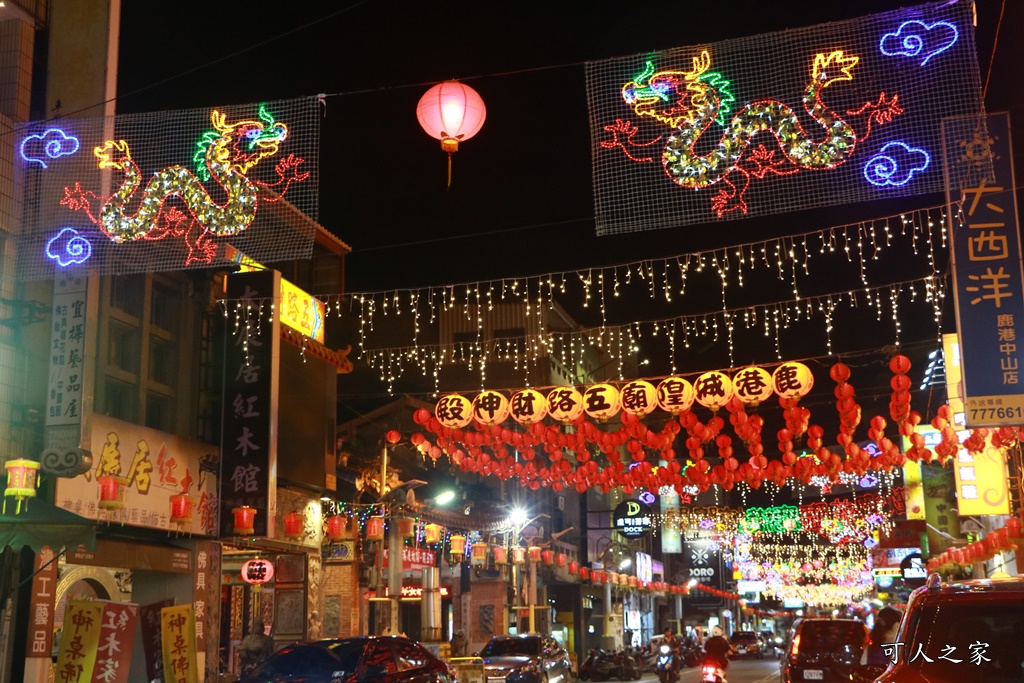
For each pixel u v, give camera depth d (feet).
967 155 26.78
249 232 37.86
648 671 145.89
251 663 67.26
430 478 112.57
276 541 69.92
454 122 28.60
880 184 27.04
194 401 67.05
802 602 268.00
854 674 33.09
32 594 48.01
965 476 75.25
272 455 65.87
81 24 49.19
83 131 47.03
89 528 41.01
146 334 63.41
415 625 103.91
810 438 62.64
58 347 48.47
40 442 49.60
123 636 41.29
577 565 131.95
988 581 21.44
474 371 143.43
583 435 63.10
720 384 58.39
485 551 97.14
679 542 220.64
